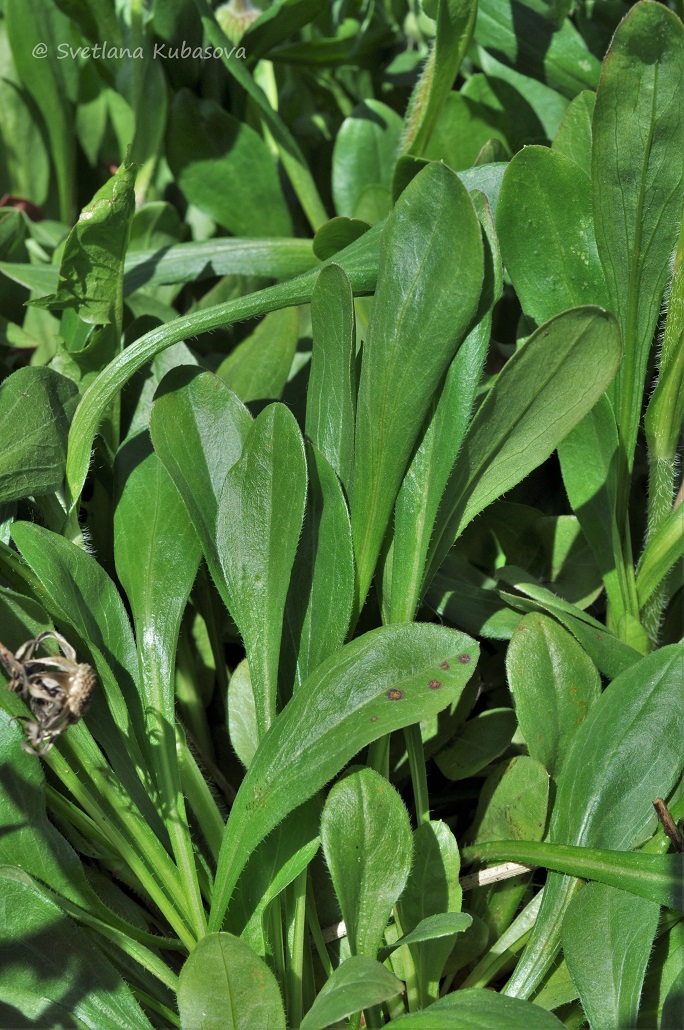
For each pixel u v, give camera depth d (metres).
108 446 0.54
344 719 0.46
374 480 0.49
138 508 0.52
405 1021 0.45
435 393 0.49
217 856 0.50
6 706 0.47
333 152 0.65
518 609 0.52
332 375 0.50
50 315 0.62
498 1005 0.45
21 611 0.48
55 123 0.67
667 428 0.51
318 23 0.73
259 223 0.65
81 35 0.68
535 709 0.50
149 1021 0.47
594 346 0.47
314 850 0.47
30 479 0.50
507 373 0.48
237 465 0.49
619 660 0.50
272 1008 0.45
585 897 0.47
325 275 0.49
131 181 0.52
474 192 0.48
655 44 0.48
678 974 0.46
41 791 0.48
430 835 0.48
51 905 0.46
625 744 0.48
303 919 0.48
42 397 0.51
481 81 0.63
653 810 0.48
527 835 0.49
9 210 0.61
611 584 0.52
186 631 0.54
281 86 0.73
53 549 0.49
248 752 0.50
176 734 0.50
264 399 0.55
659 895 0.46
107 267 0.53
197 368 0.51
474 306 0.47
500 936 0.50
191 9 0.63
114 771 0.49
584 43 0.62
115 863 0.49
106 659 0.49
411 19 0.71
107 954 0.48
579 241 0.51
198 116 0.63
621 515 0.52
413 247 0.48
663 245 0.50
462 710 0.52
